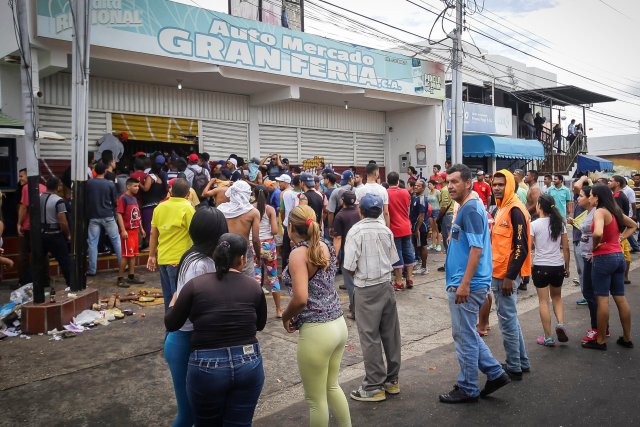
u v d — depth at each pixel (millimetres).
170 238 5738
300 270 3547
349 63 13953
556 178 12383
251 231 6375
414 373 5309
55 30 9023
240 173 10758
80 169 6949
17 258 9305
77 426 4125
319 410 3596
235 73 11711
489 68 21281
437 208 13102
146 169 10266
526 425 4055
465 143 18016
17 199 9328
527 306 8156
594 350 5863
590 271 6086
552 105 23812
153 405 4500
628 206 8625
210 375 2902
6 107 9500
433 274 10328
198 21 10797
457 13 13648
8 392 4699
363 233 4648
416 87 16016
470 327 4422
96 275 9383
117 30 9664
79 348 5797
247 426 3074
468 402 4488
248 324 3027
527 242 4949
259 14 13227
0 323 6363
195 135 12773
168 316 3041
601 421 4094
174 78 11508
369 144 17453
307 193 8938
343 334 3732
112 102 11375
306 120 15375
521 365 5176
